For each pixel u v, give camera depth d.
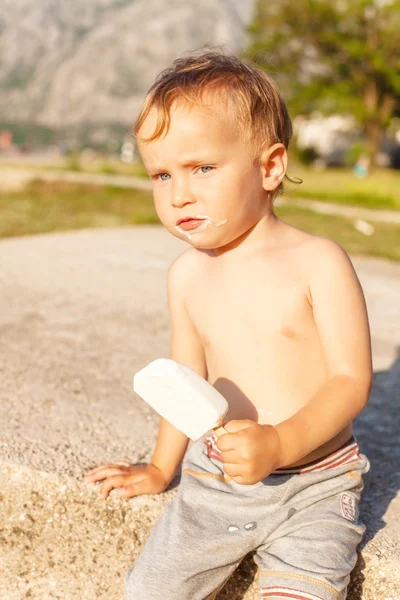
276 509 1.65
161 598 1.58
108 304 4.14
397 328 3.94
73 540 1.95
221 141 1.60
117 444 2.23
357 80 33.94
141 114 1.66
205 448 1.85
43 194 12.91
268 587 1.53
